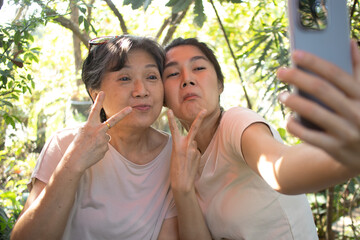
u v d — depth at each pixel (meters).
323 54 0.57
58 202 1.17
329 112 0.51
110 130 1.48
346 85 0.50
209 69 1.43
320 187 0.75
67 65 3.79
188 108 1.39
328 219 2.45
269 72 2.30
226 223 1.39
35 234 1.19
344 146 0.52
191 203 1.38
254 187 1.34
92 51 1.48
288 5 0.59
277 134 1.31
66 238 1.41
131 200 1.46
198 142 1.49
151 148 1.58
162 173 1.53
